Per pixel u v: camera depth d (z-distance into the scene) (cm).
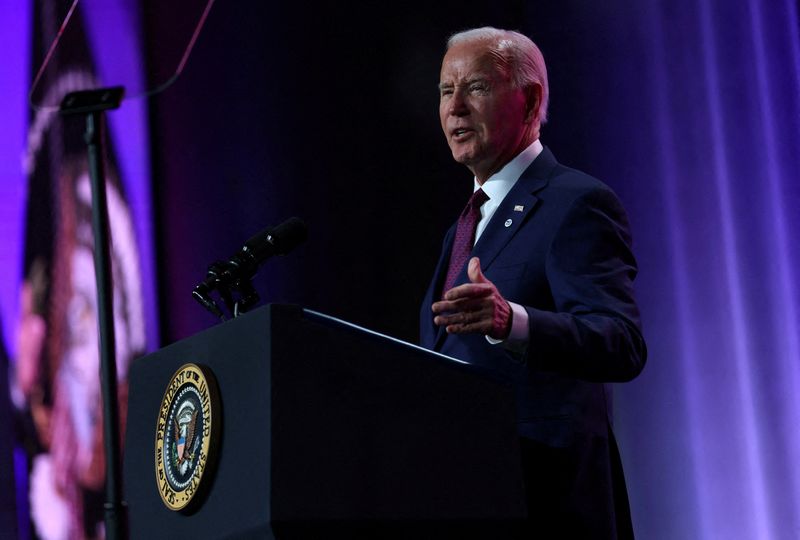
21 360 1068
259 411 364
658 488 984
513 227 531
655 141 1023
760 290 948
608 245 507
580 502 482
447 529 384
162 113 1134
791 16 951
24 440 1053
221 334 401
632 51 1046
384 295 1141
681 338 988
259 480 358
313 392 368
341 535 364
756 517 934
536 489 485
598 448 497
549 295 514
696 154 995
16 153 1098
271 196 1150
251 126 1159
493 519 388
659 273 1006
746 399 948
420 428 384
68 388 1071
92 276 1097
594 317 469
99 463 1068
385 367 383
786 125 946
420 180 1147
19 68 1110
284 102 1167
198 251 1126
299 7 1183
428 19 1163
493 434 397
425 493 379
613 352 454
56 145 1105
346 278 1145
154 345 1095
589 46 1075
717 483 955
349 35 1177
